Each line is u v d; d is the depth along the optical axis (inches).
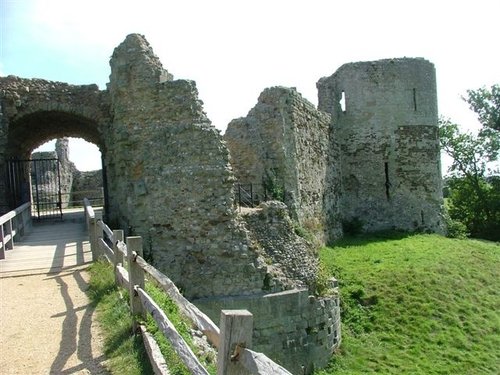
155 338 238.2
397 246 782.5
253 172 606.9
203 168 444.1
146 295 247.0
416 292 577.6
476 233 1277.1
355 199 945.5
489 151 1342.3
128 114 473.7
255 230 462.3
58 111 617.3
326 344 456.1
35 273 410.9
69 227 635.5
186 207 442.6
